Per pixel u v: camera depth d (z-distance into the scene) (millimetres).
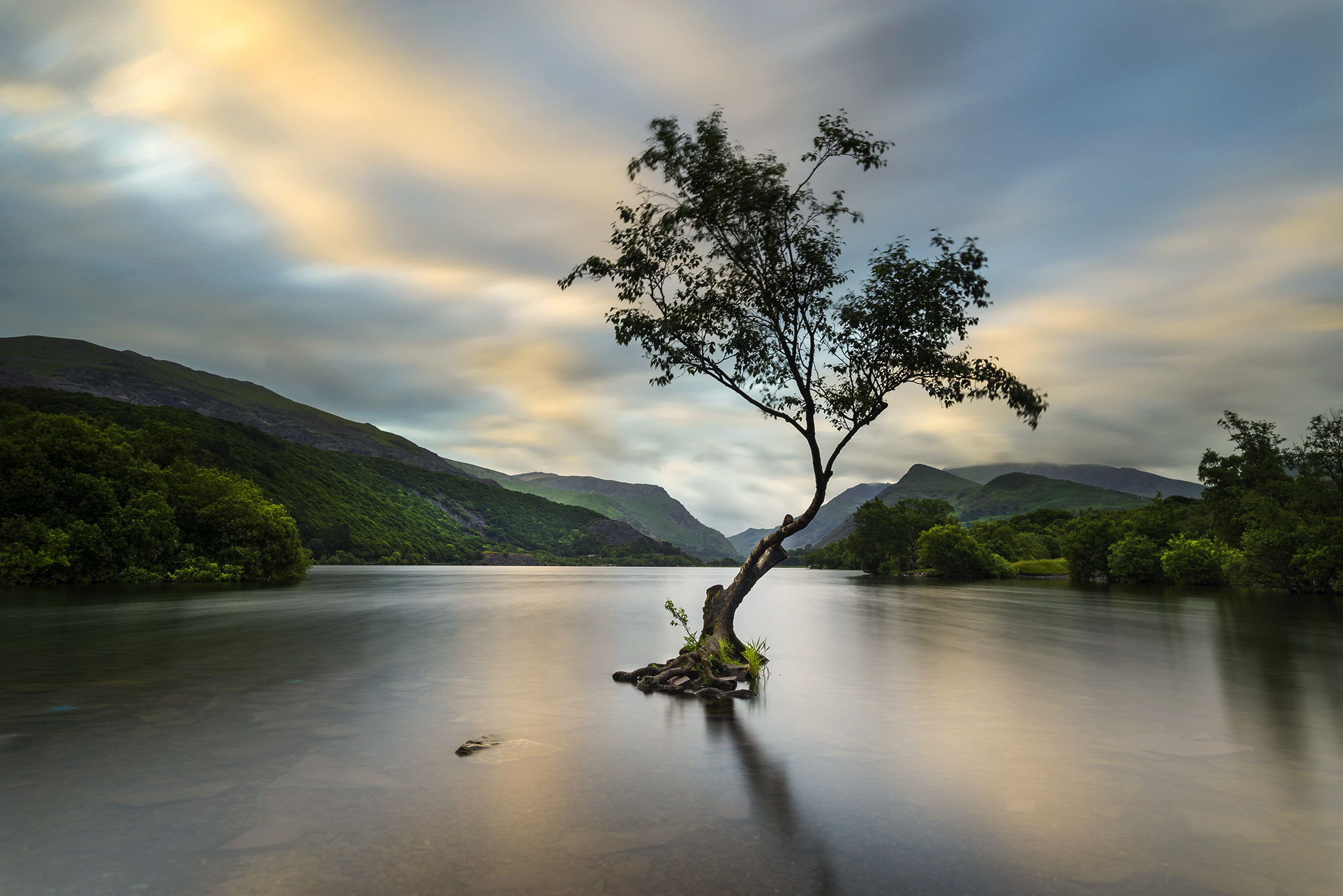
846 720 9258
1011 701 10648
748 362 15117
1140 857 4691
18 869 4375
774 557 14922
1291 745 7980
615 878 4262
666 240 14297
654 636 20453
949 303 13758
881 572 120250
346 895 3996
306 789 6109
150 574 50062
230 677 12625
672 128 13680
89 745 7746
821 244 13773
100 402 108625
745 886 4156
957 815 5508
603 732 8469
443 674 13156
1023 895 4055
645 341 14828
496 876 4273
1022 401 13562
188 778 6449
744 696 11023
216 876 4266
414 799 5832
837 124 13156
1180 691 11625
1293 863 4598
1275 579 54531
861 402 14086
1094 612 32500
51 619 23375
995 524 126250
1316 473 59062
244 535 57969
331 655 15789
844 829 5176
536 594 46438
